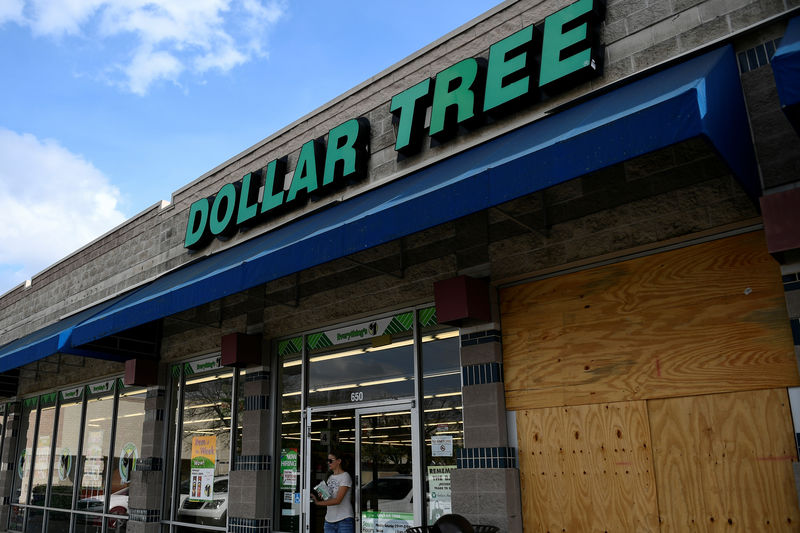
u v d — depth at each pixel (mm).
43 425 14734
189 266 10875
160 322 11570
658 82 5367
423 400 7535
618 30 6406
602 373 6145
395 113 8164
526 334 6762
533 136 5766
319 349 8945
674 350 5758
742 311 5461
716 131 4430
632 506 5719
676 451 5574
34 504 14234
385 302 7992
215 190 10945
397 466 7578
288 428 9070
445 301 6883
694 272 5789
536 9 7113
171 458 11000
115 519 11633
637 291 6094
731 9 5730
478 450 6660
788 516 4941
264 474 8961
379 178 8227
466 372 6961
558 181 4766
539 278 6785
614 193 6262
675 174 5906
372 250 8242
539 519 6273
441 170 6723
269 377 9430
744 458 5223
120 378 12594
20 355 11141
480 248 7168
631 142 4434
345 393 8398
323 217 7953
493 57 7090
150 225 12336
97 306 13312
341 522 7727
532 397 6566
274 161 9570
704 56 5676
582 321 6391
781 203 4883
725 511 5234
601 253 6246
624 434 5895
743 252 5555
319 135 9312
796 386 5082
